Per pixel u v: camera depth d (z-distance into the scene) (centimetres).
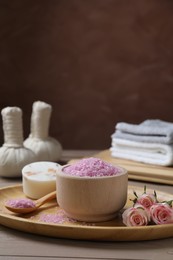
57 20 190
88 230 73
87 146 197
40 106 121
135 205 80
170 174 107
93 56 192
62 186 80
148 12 188
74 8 189
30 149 115
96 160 84
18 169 110
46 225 74
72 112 195
